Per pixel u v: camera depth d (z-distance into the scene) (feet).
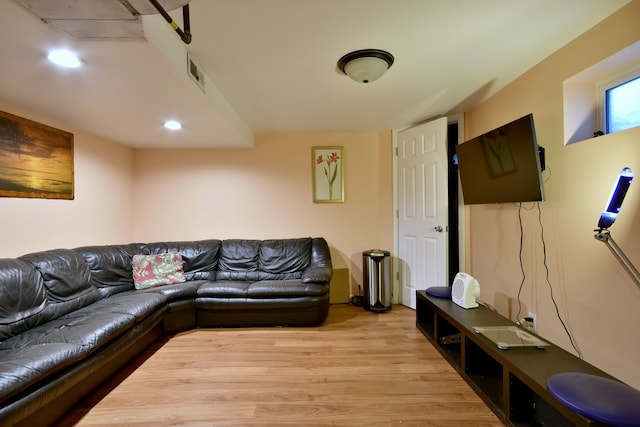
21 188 7.50
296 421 5.39
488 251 9.14
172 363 7.45
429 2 4.87
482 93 8.72
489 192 7.84
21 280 6.46
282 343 8.54
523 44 6.17
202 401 5.96
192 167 12.72
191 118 8.63
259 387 6.42
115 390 6.32
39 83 6.16
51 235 8.43
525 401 5.13
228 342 8.64
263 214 12.85
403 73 7.39
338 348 8.20
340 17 5.20
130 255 10.37
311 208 12.87
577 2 4.96
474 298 7.69
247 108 9.63
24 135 7.59
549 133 6.71
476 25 5.52
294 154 12.84
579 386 4.02
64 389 5.11
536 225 7.16
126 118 8.50
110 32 4.43
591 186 5.74
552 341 6.70
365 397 6.04
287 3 4.80
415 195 11.41
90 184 10.02
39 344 5.41
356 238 12.90
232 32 5.56
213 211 12.80
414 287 11.55
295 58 6.55
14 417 4.25
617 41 5.20
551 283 6.73
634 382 4.98
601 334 5.55
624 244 5.13
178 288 9.50
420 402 5.87
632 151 5.01
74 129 9.32
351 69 6.66
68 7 3.82
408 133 11.65
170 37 5.39
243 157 12.80
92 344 5.72
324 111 10.07
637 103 5.51
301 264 11.62
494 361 6.71
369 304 11.43
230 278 11.39
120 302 7.80
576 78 6.12
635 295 4.98
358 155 12.84
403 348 8.17
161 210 12.66
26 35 4.46
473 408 5.68
